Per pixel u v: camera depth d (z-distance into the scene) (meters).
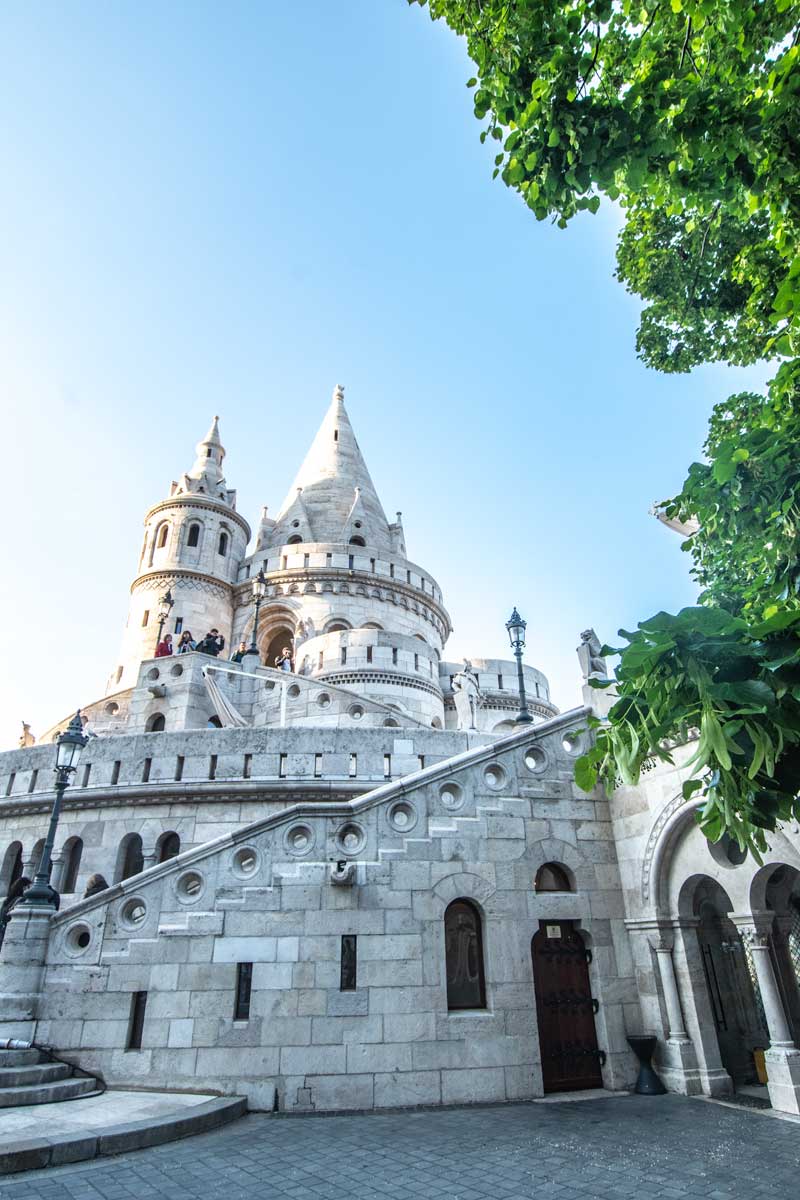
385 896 10.48
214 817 15.89
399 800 11.09
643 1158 6.96
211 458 46.19
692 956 10.29
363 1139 7.87
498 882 10.85
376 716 23.64
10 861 17.11
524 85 6.17
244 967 10.14
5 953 10.58
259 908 10.39
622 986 10.69
